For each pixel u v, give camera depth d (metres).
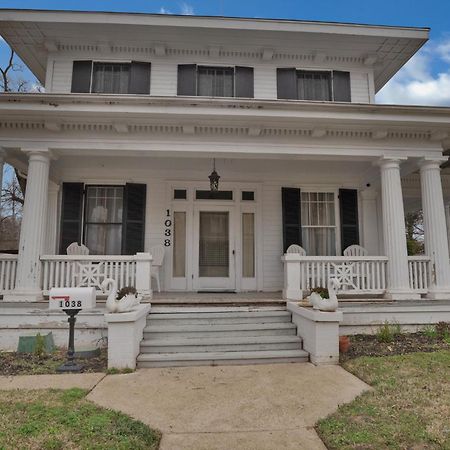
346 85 10.24
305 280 7.82
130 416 3.68
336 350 5.66
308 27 9.49
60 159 8.80
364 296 7.94
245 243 9.98
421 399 3.99
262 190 10.07
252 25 9.41
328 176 10.23
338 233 10.10
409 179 11.23
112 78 9.81
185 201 9.90
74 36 9.52
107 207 9.67
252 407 3.96
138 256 7.27
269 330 6.51
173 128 7.49
